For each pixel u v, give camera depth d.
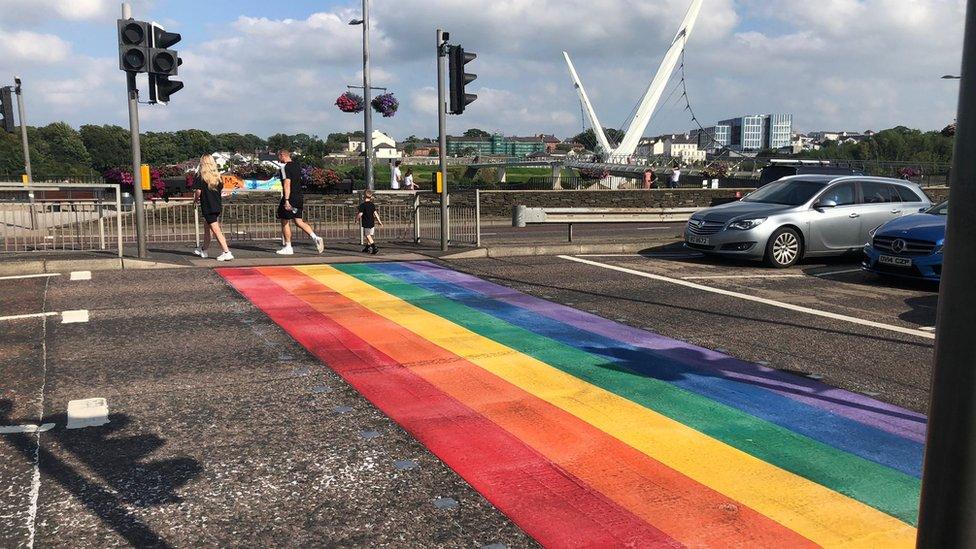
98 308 7.55
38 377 5.20
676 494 3.54
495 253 12.55
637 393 5.10
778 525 3.24
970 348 1.51
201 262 10.85
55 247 10.95
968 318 1.51
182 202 14.16
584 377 5.46
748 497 3.52
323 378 5.33
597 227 20.34
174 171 21.23
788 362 5.97
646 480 3.69
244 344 6.23
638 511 3.36
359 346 6.25
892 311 8.14
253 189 22.75
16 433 4.16
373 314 7.59
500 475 3.72
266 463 3.82
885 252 9.93
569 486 3.61
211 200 10.77
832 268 11.57
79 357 5.73
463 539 3.09
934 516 1.58
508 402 4.86
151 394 4.89
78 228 11.16
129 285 8.88
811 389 5.26
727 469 3.84
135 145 10.39
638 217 14.15
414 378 5.37
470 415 4.60
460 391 5.09
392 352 6.09
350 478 3.66
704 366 5.81
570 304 8.34
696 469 3.83
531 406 4.79
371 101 21.22
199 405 4.70
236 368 5.53
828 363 5.95
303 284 9.30
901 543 3.10
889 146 142.12
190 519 3.21
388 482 3.63
